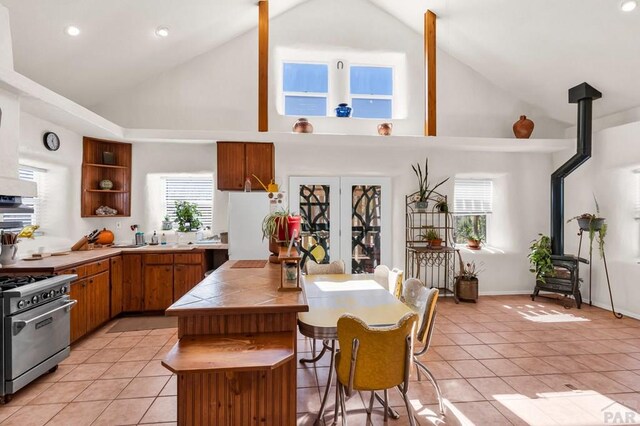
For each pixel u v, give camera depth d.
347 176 5.23
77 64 3.90
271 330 1.92
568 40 4.01
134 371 2.85
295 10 5.25
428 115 4.81
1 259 3.08
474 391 2.55
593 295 4.83
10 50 2.69
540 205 5.52
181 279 4.39
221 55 5.10
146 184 4.93
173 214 5.12
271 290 2.16
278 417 1.89
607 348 3.33
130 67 4.49
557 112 5.39
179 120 5.01
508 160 5.46
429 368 2.91
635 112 4.56
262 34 4.52
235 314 1.84
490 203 5.67
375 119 5.29
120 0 3.38
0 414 2.24
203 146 5.00
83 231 4.57
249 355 1.59
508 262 5.49
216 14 4.33
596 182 4.79
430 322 2.27
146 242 4.93
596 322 4.11
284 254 2.19
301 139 4.59
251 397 1.88
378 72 5.54
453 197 5.35
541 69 4.68
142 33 3.98
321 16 5.30
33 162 3.84
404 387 1.84
